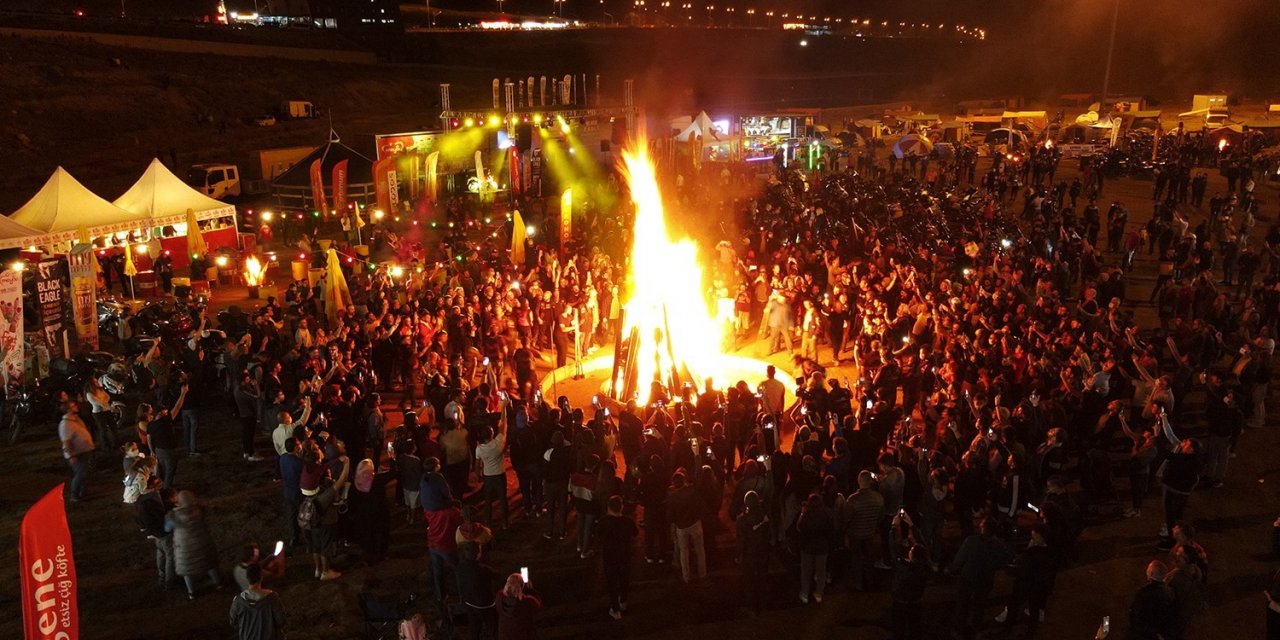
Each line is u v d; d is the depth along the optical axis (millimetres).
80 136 57594
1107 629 10039
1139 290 25469
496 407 15203
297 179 38625
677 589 11531
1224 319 18719
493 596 9805
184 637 10570
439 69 96312
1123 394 17609
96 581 11883
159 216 29453
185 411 15984
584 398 19219
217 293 28625
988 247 25688
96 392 16141
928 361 15734
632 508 12352
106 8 101562
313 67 82375
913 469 11867
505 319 19734
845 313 20281
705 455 12336
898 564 9719
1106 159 47469
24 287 22734
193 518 11203
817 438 12773
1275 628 9023
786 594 11367
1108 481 13180
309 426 13883
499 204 43188
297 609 11141
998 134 59406
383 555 12289
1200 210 36781
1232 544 12320
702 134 49469
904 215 30609
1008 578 11781
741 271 24234
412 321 18922
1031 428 13250
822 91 109500
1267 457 14977
